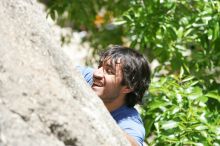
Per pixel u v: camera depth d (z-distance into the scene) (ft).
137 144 19.26
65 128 14.42
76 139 14.53
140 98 22.86
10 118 13.56
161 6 29.76
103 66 22.12
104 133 15.60
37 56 15.58
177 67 29.89
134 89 22.33
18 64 14.90
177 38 29.58
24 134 13.51
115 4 39.37
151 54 33.01
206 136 23.68
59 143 14.20
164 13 29.78
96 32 41.57
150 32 29.58
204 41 29.63
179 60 29.89
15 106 13.89
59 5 36.81
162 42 29.81
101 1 40.60
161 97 25.86
